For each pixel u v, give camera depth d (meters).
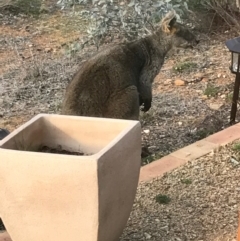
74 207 3.47
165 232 4.02
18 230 3.59
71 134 3.74
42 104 6.32
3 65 7.51
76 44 7.64
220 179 4.48
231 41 5.46
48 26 9.05
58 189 3.46
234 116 5.64
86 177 3.41
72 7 8.35
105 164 3.43
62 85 6.79
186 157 4.71
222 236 3.97
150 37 5.59
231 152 4.76
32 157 3.44
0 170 3.49
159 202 4.26
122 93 5.23
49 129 3.76
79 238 3.53
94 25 7.69
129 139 3.58
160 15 7.21
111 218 3.58
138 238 3.98
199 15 8.44
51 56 7.78
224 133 5.01
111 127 3.68
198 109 6.03
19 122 5.91
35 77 7.04
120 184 3.56
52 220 3.53
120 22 7.57
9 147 3.58
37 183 3.47
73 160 3.40
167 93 6.48
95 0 7.36
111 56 5.28
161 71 7.12
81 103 5.13
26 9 9.74
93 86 5.15
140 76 5.50
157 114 5.97
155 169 4.59
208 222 4.09
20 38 8.59
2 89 6.70
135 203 4.26
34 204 3.51
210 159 4.69
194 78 6.84
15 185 3.50
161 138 5.60
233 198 4.29
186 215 4.15
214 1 8.39
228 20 8.37
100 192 3.44
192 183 4.45
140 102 5.55
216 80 6.74
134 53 5.43
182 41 5.71
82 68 5.23
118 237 3.76
